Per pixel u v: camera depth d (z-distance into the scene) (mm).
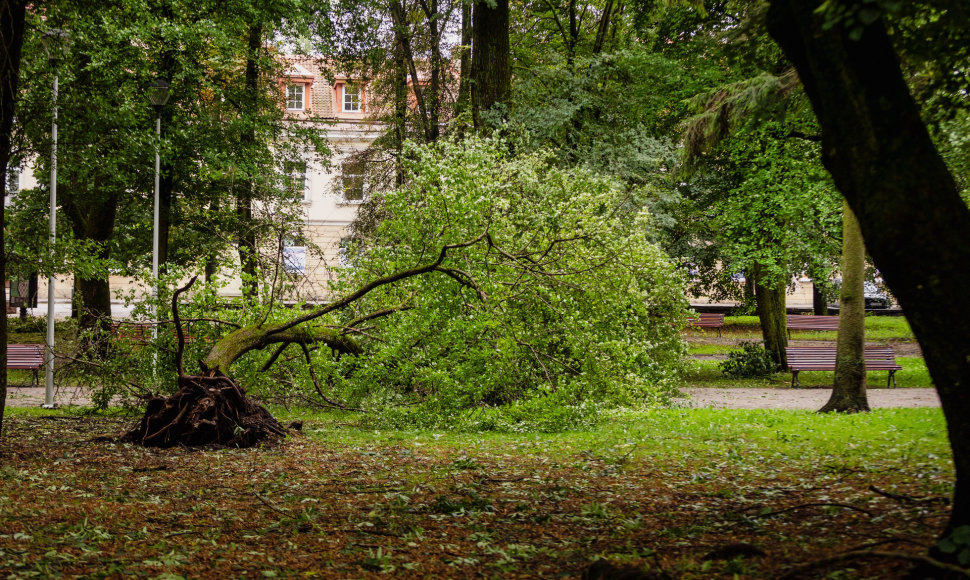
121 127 18375
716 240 29203
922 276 4246
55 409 17672
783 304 28750
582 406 14680
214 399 12133
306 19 26141
